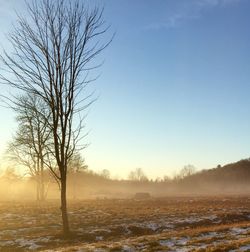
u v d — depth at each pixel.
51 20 26.53
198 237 25.67
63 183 27.73
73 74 27.16
